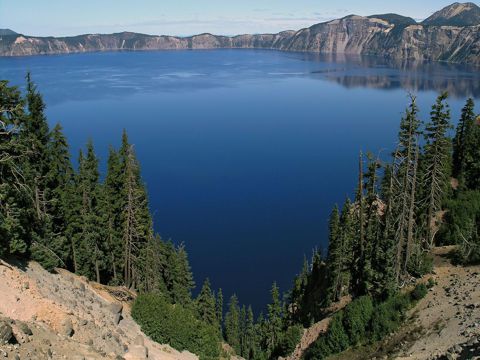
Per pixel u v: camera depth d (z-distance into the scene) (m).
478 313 32.34
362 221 47.22
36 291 30.53
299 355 46.91
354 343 39.03
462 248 44.62
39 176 40.62
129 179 49.53
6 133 33.56
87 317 32.69
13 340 21.64
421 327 35.34
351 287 53.69
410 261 44.00
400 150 41.75
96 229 49.31
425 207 48.44
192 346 40.50
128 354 30.97
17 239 34.69
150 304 39.84
